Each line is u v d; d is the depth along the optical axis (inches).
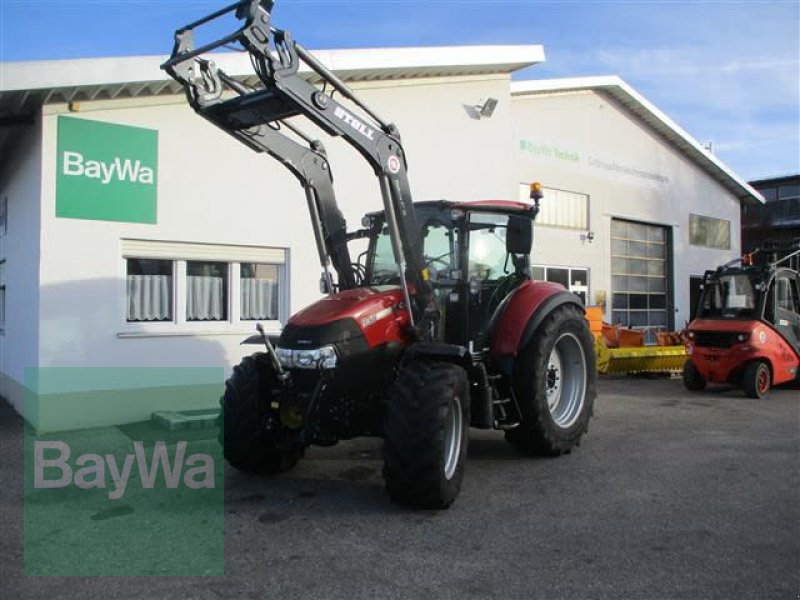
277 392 210.7
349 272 236.5
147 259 329.4
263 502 197.3
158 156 326.6
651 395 409.7
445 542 165.2
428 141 445.4
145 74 297.3
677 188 770.2
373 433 206.4
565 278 629.6
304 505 194.4
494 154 479.5
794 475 223.6
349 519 182.4
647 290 739.4
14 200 357.1
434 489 180.4
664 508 189.9
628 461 242.5
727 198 855.7
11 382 363.6
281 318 371.6
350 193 394.6
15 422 314.5
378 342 199.5
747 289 417.4
